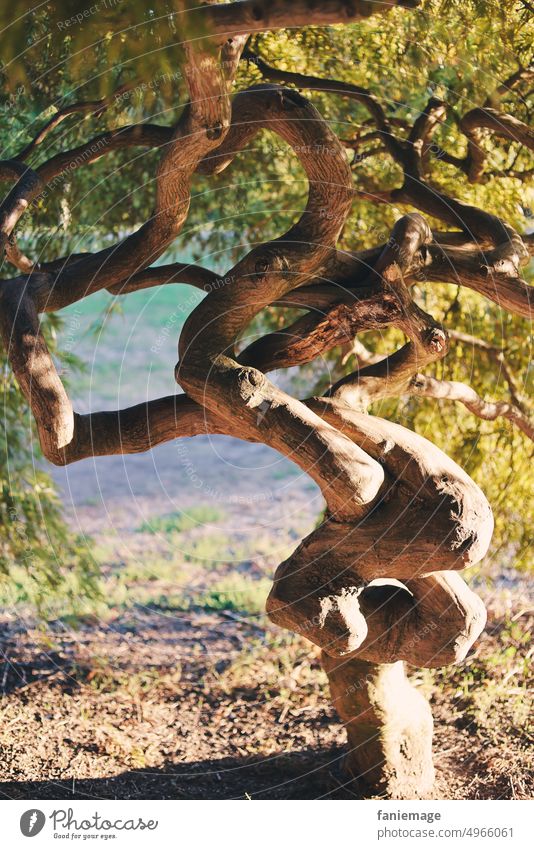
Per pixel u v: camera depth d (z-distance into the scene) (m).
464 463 6.34
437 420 6.44
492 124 4.48
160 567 8.73
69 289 3.90
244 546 9.34
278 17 2.54
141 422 3.84
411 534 3.58
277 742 5.43
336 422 3.74
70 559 7.50
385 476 3.72
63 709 5.80
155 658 6.73
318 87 4.97
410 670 6.13
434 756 5.02
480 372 6.33
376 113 4.92
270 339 3.99
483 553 3.66
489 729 5.25
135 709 5.90
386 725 4.39
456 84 5.32
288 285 3.72
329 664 4.44
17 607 7.29
